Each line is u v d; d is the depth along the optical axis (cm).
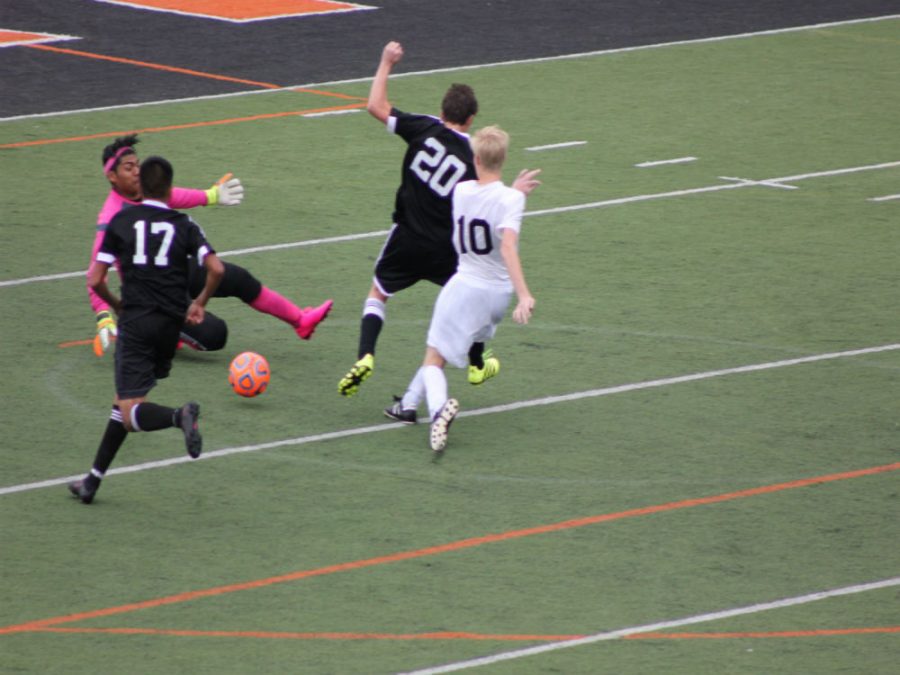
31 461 3653
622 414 4028
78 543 3222
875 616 2950
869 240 5709
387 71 4028
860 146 7194
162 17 10000
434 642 2812
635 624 2898
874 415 4044
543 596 3012
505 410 4056
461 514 3403
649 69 8838
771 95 8250
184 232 3384
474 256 3747
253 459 3703
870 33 10056
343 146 7000
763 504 3481
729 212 6059
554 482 3588
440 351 3791
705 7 10800
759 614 2950
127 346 3356
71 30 9519
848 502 3500
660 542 3275
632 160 6850
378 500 3472
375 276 4059
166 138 7056
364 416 4012
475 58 9000
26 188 6191
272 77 8412
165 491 3509
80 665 2705
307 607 2952
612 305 4906
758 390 4209
